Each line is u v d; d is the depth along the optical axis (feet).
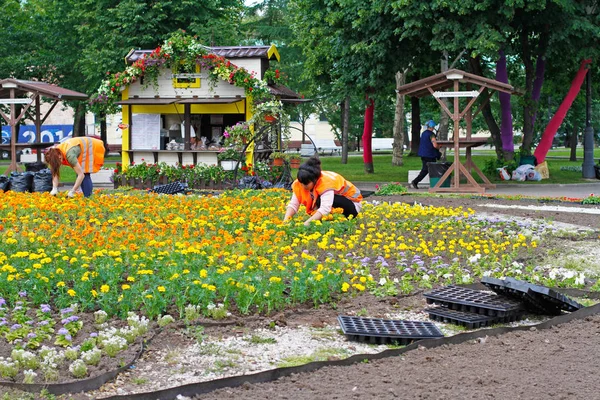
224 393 18.16
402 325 24.61
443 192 77.66
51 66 159.02
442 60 98.63
